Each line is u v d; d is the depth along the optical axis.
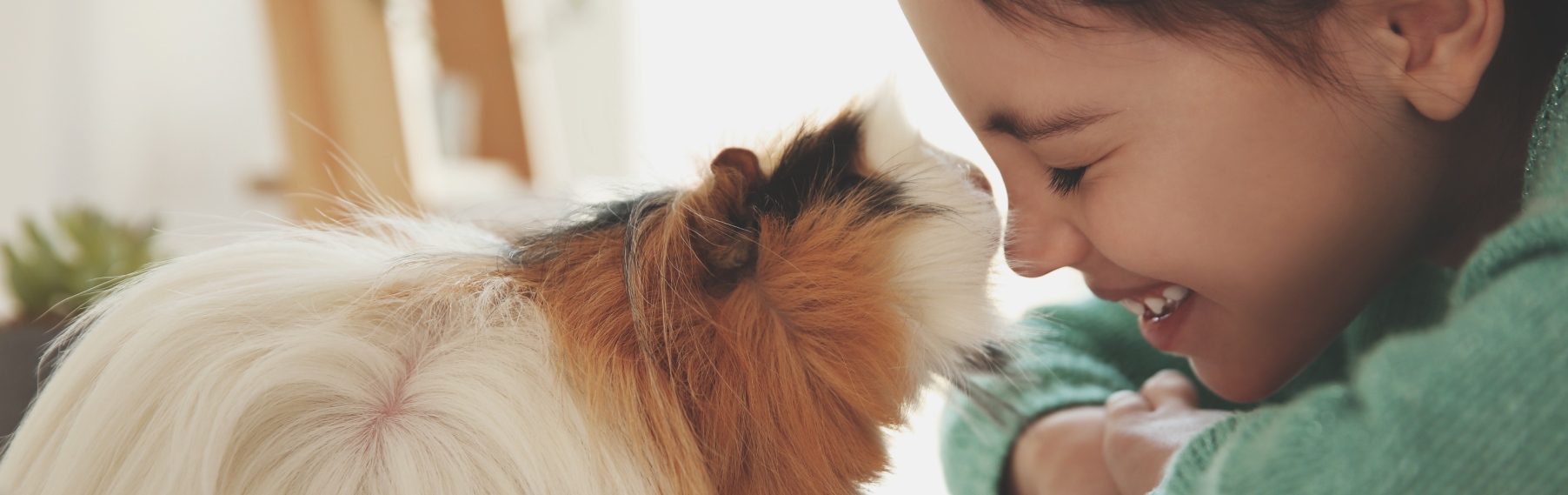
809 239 0.47
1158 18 0.46
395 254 0.52
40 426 0.46
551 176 1.82
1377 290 0.58
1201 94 0.48
